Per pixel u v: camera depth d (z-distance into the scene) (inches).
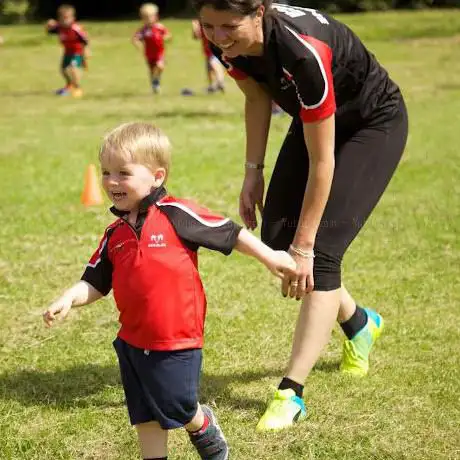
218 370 209.3
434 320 241.1
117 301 150.0
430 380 200.2
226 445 157.8
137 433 167.9
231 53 165.8
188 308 147.1
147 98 767.1
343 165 184.7
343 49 174.9
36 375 209.3
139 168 146.3
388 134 187.3
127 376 150.8
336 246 183.2
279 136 514.3
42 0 1886.1
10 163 472.1
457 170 423.8
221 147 502.6
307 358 183.2
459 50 1085.8
